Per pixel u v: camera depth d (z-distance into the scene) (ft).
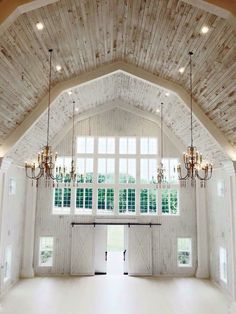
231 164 26.21
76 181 37.45
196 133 30.40
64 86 26.25
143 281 33.60
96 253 37.04
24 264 35.09
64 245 36.35
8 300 27.04
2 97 20.68
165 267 36.22
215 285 32.32
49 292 29.45
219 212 31.60
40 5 14.89
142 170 38.04
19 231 33.73
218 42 18.01
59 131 37.50
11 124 24.48
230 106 21.99
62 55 21.80
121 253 47.55
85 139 38.34
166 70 24.68
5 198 27.99
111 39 22.61
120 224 36.70
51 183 36.76
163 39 20.70
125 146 38.47
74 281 33.35
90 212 37.11
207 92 23.32
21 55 18.88
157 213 37.04
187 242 37.06
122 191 37.70
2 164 25.49
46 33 18.60
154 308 25.44
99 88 31.32
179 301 27.22
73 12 17.81
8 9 14.33
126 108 38.22
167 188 37.47
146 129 38.22
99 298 27.81
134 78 28.37
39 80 23.09
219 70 19.98
